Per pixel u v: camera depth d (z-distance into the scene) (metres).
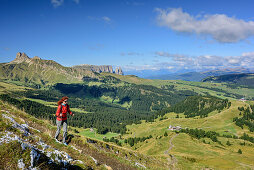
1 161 5.24
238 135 173.38
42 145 7.80
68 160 8.23
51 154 7.42
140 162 23.97
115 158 18.02
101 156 16.16
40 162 6.43
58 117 11.73
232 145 124.75
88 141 18.28
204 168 59.00
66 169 7.43
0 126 7.12
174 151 103.88
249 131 183.00
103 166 10.59
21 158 5.71
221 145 123.81
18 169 5.39
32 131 10.49
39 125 14.81
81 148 14.77
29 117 15.53
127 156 22.70
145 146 138.75
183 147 109.50
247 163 77.81
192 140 127.88
